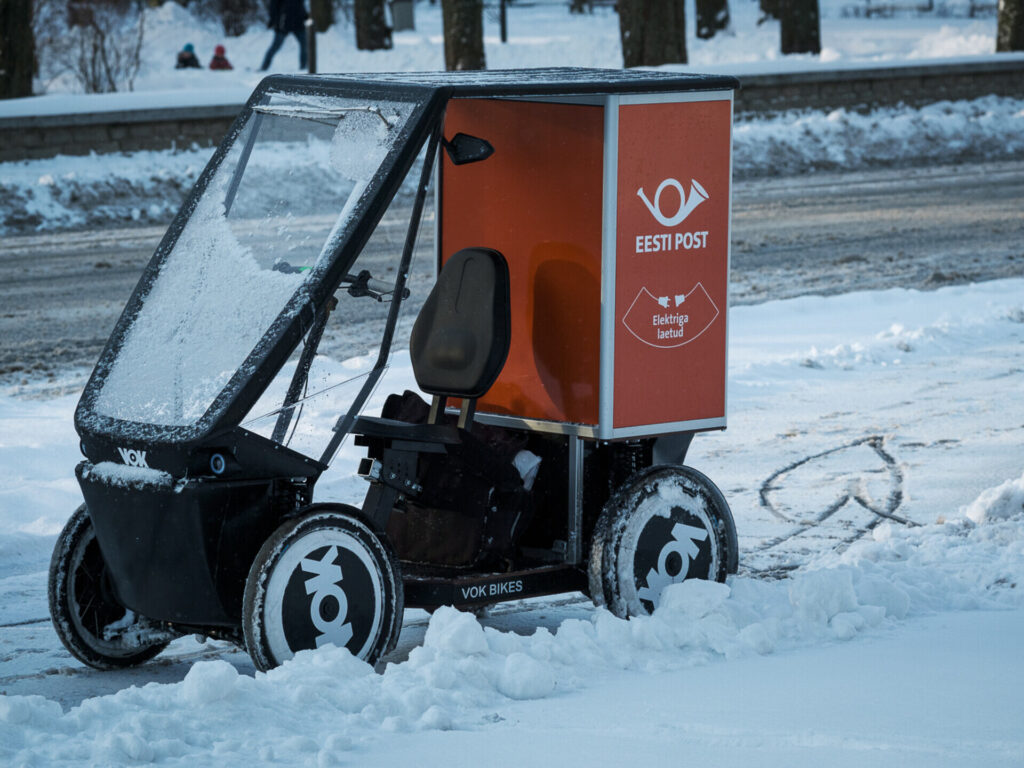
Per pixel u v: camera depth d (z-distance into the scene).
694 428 10.22
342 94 9.33
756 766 6.72
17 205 32.62
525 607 11.14
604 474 10.30
